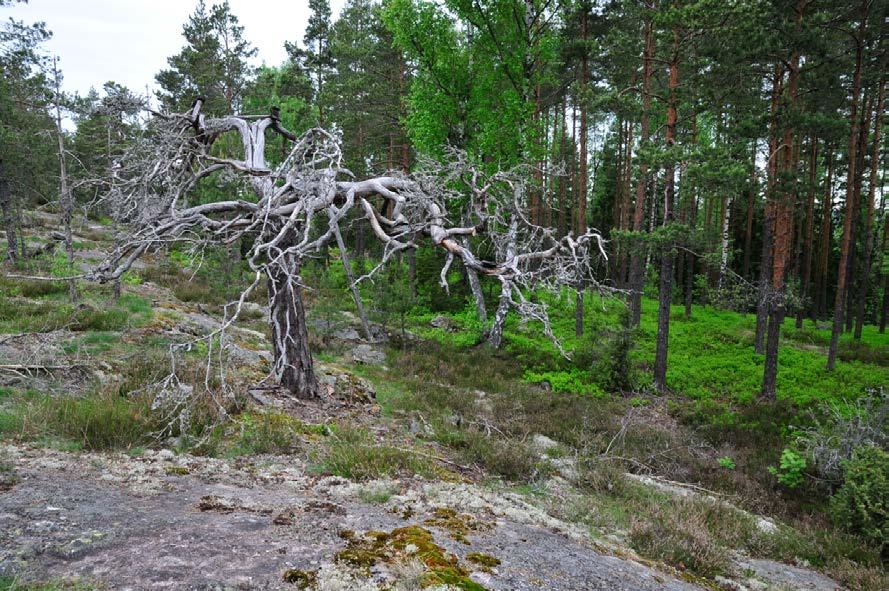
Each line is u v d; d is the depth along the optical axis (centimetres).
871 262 3594
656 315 2834
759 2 1417
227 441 700
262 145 961
